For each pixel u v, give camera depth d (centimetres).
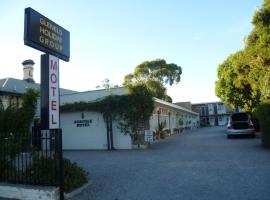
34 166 767
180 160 1184
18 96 2169
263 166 962
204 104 6888
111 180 864
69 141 2048
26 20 738
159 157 1311
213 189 714
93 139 1977
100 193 730
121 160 1273
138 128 1869
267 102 1442
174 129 3262
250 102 2469
